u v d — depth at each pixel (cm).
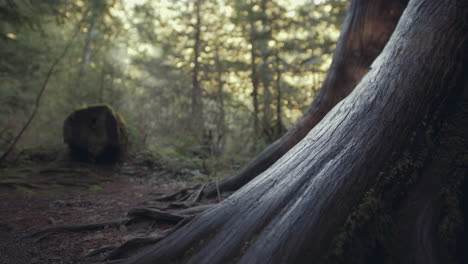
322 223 169
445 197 199
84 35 1133
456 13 229
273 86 1100
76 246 268
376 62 248
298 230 166
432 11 236
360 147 197
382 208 188
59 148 802
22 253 252
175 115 1182
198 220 207
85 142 724
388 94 214
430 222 189
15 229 316
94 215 379
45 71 842
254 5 1091
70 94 1044
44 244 272
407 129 206
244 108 1080
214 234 192
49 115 1028
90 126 731
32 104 896
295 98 1151
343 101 239
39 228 318
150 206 404
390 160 197
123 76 1245
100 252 248
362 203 181
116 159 769
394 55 233
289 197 186
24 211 394
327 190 180
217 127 993
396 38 245
